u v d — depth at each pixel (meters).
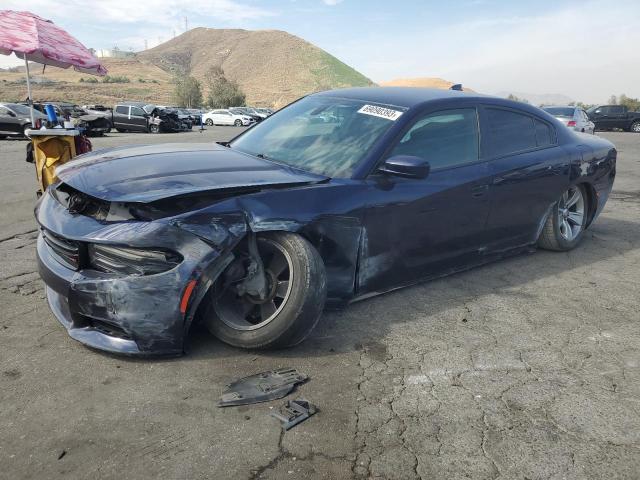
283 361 2.79
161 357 2.71
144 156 3.26
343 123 3.70
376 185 3.26
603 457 2.17
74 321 2.72
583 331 3.37
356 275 3.27
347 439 2.19
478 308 3.64
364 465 2.04
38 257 2.86
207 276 2.61
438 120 3.76
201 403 2.38
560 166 4.57
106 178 2.81
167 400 2.38
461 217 3.77
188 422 2.24
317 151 3.51
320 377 2.66
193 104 85.25
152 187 2.66
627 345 3.20
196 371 2.64
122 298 2.53
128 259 2.56
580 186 4.96
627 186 9.34
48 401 2.34
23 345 2.82
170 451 2.05
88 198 2.77
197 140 21.27
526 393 2.62
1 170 9.72
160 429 2.18
